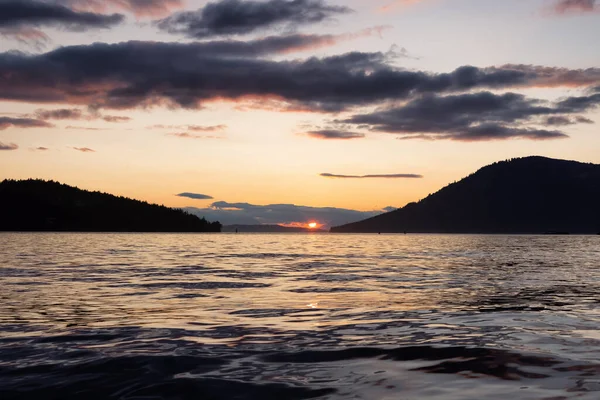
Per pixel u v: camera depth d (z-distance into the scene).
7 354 8.77
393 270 33.03
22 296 18.09
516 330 11.21
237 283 23.38
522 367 7.76
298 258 49.28
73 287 21.27
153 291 19.95
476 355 8.60
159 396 6.54
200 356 8.64
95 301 16.86
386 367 7.88
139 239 144.88
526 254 63.09
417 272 31.31
